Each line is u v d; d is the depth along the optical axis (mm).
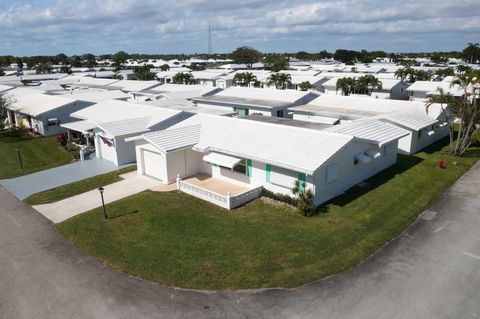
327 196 22625
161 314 13305
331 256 16656
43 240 19125
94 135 36031
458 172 27656
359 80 67438
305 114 43125
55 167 32250
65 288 14984
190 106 46031
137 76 105188
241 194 22438
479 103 31422
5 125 51344
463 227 19172
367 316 12945
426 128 34500
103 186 26844
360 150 24969
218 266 16062
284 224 19781
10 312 13672
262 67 144500
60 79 95312
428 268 15680
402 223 19703
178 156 26922
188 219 20562
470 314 12930
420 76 80875
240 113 48875
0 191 26625
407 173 27547
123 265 16438
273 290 14453
